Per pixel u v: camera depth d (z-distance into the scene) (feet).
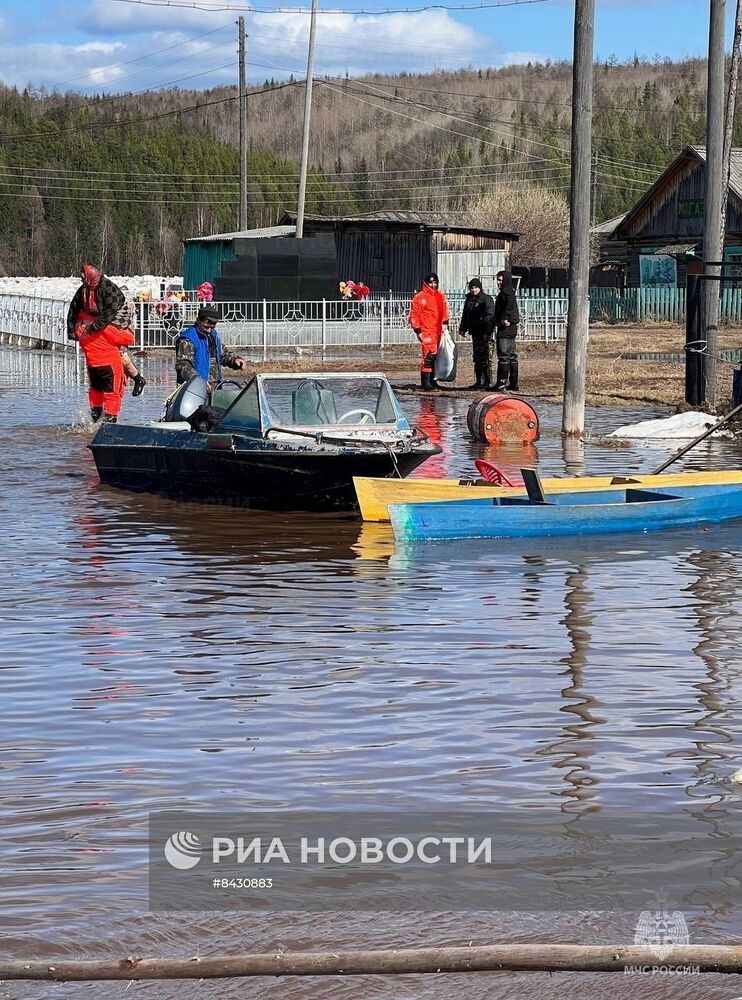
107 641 35.17
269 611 38.45
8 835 22.71
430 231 205.46
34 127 588.91
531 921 19.63
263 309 174.60
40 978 18.15
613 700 29.91
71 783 25.04
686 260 92.17
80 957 18.83
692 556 46.75
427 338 112.37
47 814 23.57
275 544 48.70
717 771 25.49
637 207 217.97
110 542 48.88
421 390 112.68
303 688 30.96
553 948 18.11
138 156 578.66
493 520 49.70
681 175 212.84
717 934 19.24
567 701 29.84
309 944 19.10
